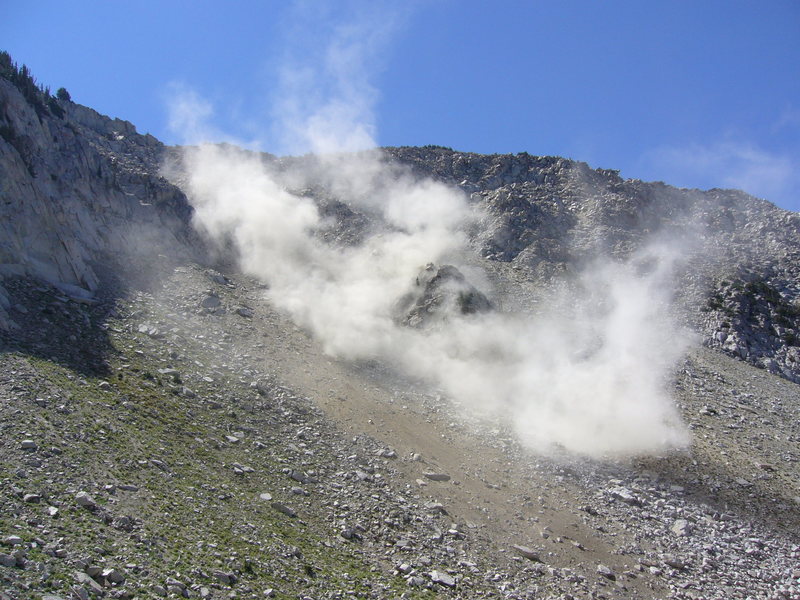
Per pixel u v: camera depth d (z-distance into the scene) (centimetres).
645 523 3891
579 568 3334
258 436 3666
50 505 2330
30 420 2812
